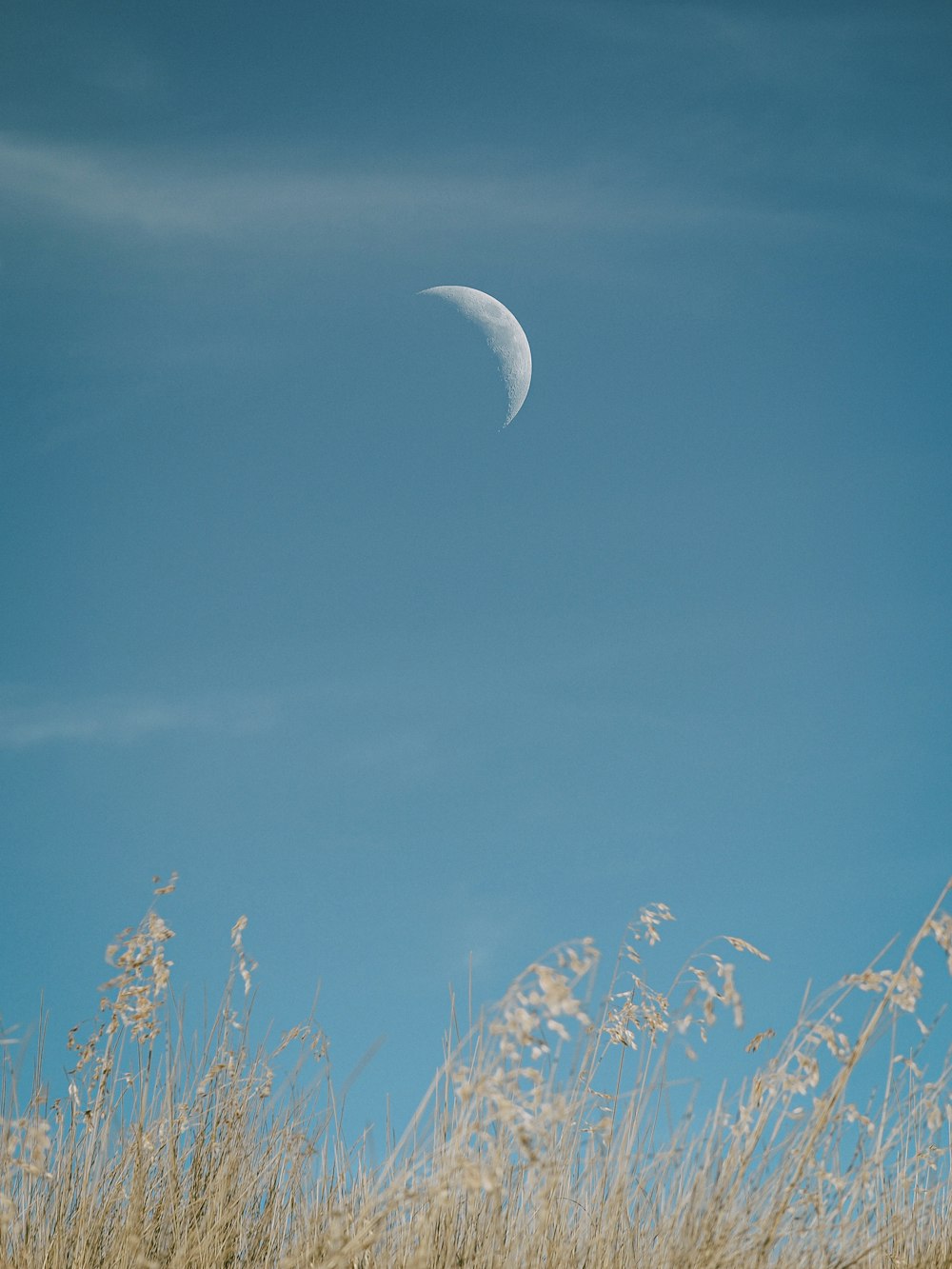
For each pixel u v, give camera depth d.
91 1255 3.52
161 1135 3.80
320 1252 3.14
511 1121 2.61
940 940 2.97
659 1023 3.59
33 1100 3.64
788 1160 3.15
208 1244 3.51
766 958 3.22
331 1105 3.94
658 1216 3.34
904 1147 3.48
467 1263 3.29
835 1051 3.10
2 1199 3.21
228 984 4.10
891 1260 3.41
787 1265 3.17
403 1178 2.95
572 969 2.80
